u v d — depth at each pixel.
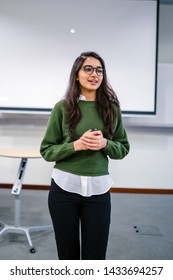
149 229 2.58
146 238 2.39
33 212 2.92
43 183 3.74
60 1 3.26
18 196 2.28
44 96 3.38
